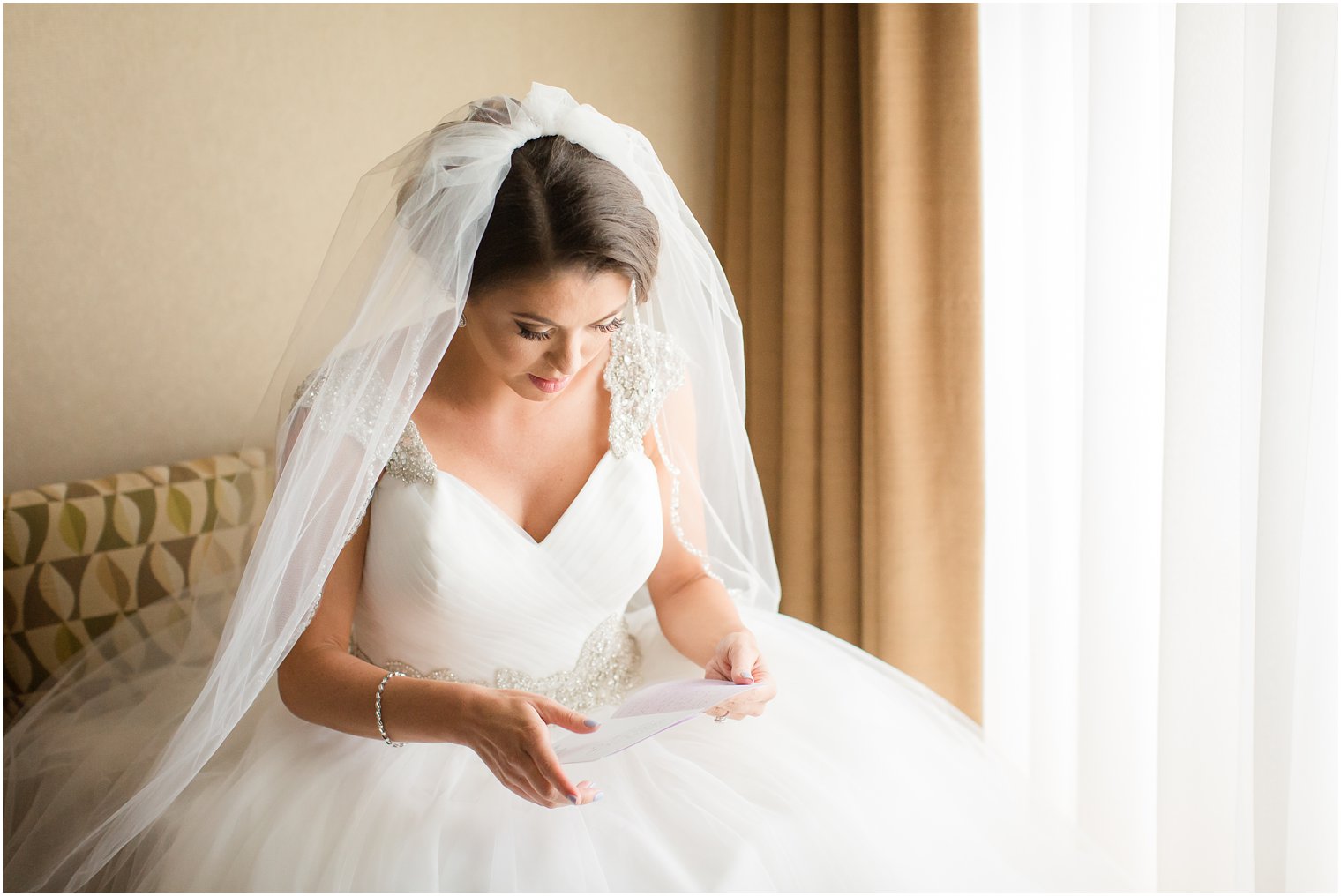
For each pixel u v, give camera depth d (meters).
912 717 1.59
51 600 2.04
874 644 2.28
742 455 1.72
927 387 2.19
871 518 2.26
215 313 2.38
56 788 1.60
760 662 1.46
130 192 2.28
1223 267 1.58
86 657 1.90
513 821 1.28
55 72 2.20
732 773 1.40
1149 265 1.81
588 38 2.60
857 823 1.33
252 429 1.60
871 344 2.21
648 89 2.66
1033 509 2.01
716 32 2.70
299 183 2.42
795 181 2.36
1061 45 1.95
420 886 1.18
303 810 1.31
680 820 1.30
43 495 2.08
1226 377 1.60
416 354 1.34
